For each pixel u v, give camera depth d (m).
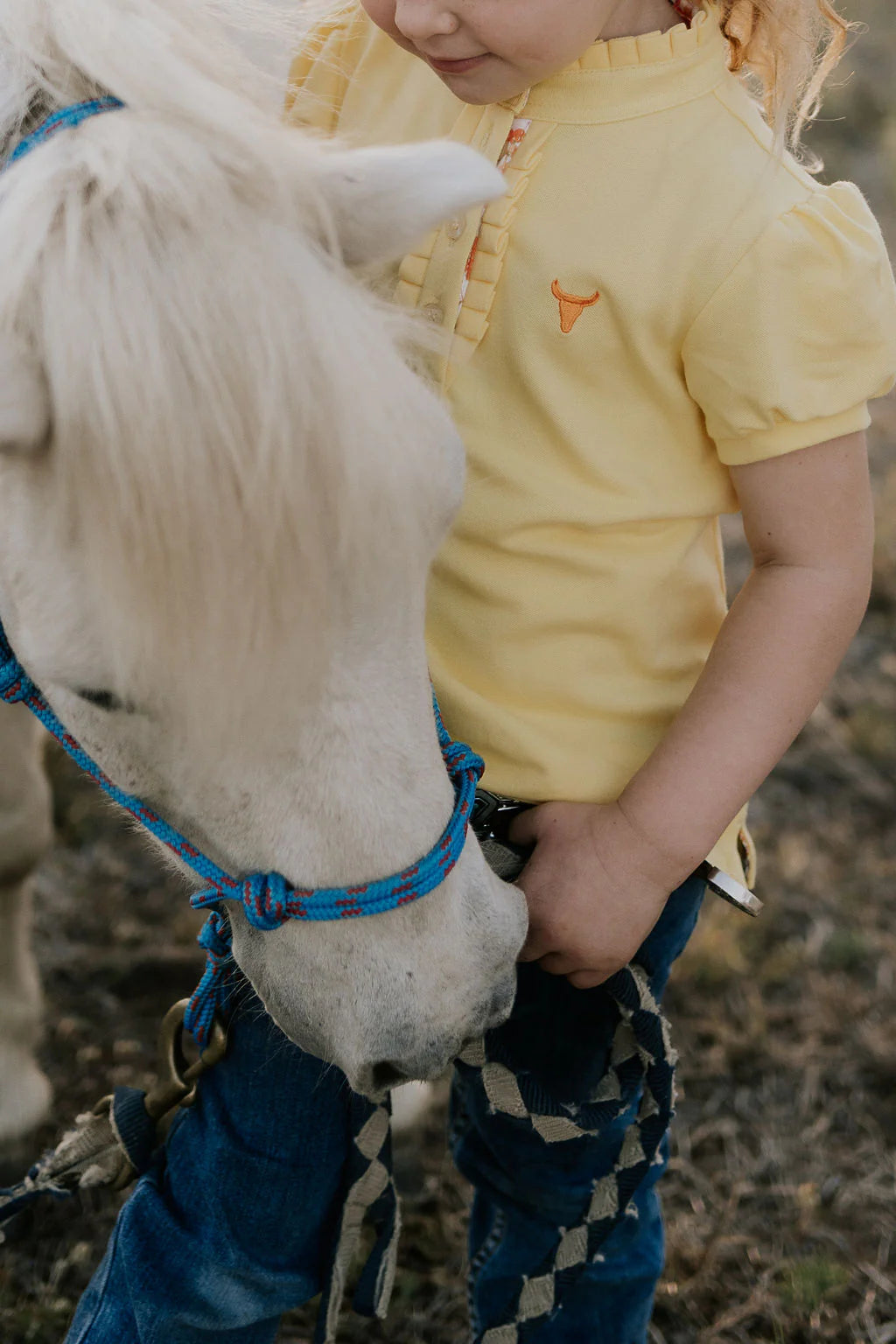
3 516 0.93
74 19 0.97
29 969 1.79
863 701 2.76
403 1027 0.98
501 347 1.14
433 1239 1.74
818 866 2.36
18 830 1.65
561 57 1.06
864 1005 2.09
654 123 1.11
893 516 3.21
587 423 1.14
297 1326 1.64
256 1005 1.19
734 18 1.20
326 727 0.91
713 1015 2.07
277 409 0.79
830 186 1.16
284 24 1.23
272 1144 1.19
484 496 1.16
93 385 0.80
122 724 0.96
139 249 0.82
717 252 1.09
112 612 0.85
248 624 0.83
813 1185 1.82
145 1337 1.18
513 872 1.22
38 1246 1.70
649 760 1.17
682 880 1.16
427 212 0.96
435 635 1.20
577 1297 1.38
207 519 0.80
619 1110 1.23
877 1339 1.63
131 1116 1.23
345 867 0.94
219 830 0.97
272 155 0.90
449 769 1.05
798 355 1.09
